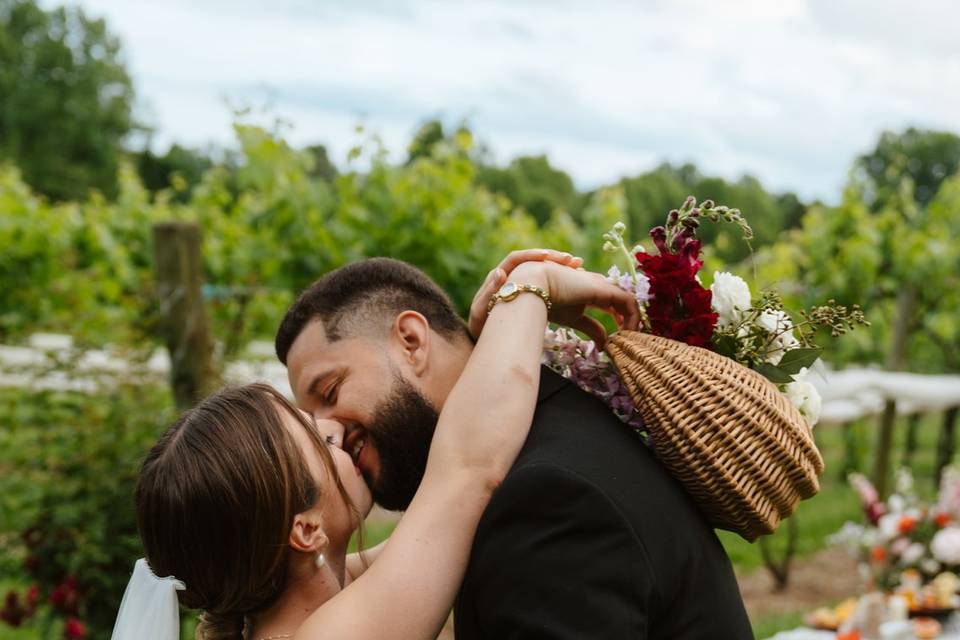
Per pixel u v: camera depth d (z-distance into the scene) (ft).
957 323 28.68
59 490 12.14
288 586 4.70
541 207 65.31
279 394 4.81
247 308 17.06
